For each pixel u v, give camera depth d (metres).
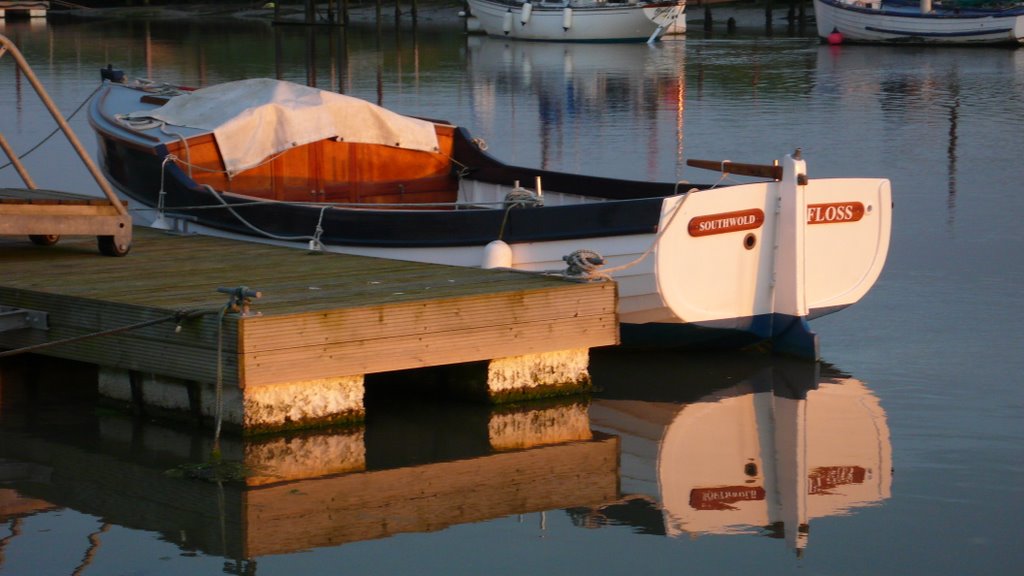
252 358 12.55
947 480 12.16
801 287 16.39
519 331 14.19
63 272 15.49
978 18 69.25
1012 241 22.58
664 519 11.23
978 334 17.27
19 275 15.29
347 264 16.06
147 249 17.27
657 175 29.38
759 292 16.53
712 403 14.74
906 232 23.38
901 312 18.39
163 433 13.39
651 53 67.94
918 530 10.95
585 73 55.94
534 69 58.25
